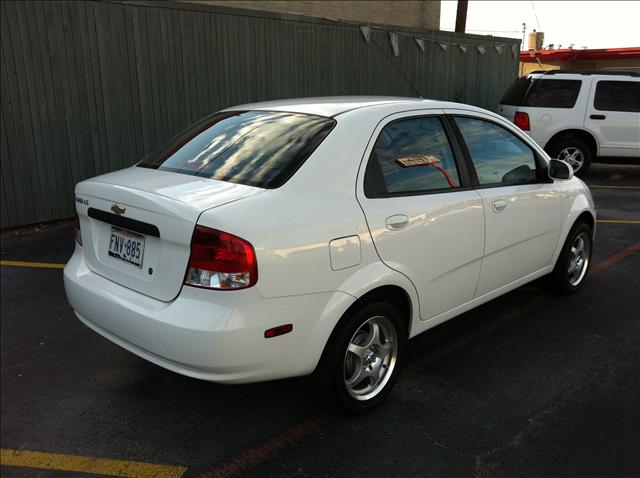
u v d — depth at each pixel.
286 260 2.58
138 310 2.70
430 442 2.90
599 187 9.85
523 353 3.85
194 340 2.49
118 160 7.65
